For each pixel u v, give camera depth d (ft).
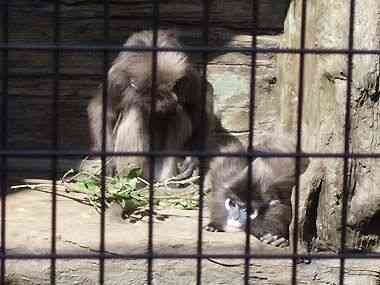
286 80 37.93
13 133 41.16
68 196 34.50
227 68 40.68
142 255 18.83
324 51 18.60
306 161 31.42
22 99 41.34
